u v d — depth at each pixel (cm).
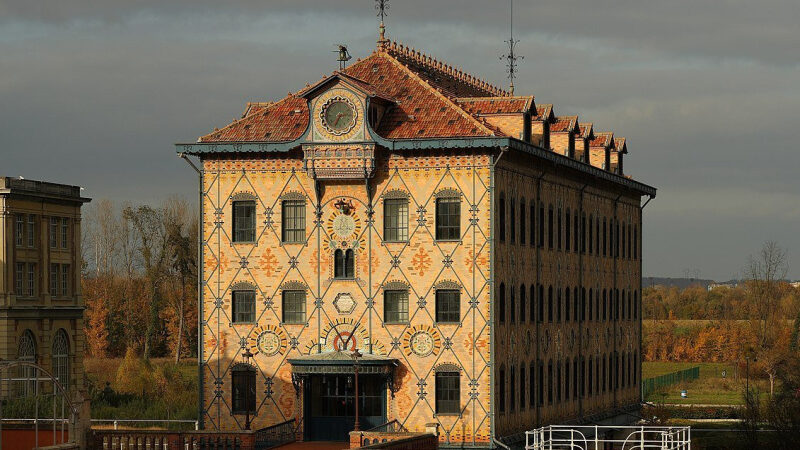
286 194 8069
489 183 7744
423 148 7750
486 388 7712
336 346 7944
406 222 7881
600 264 10438
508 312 8038
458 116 7906
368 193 7900
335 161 7838
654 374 19638
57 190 14112
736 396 16312
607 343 10619
